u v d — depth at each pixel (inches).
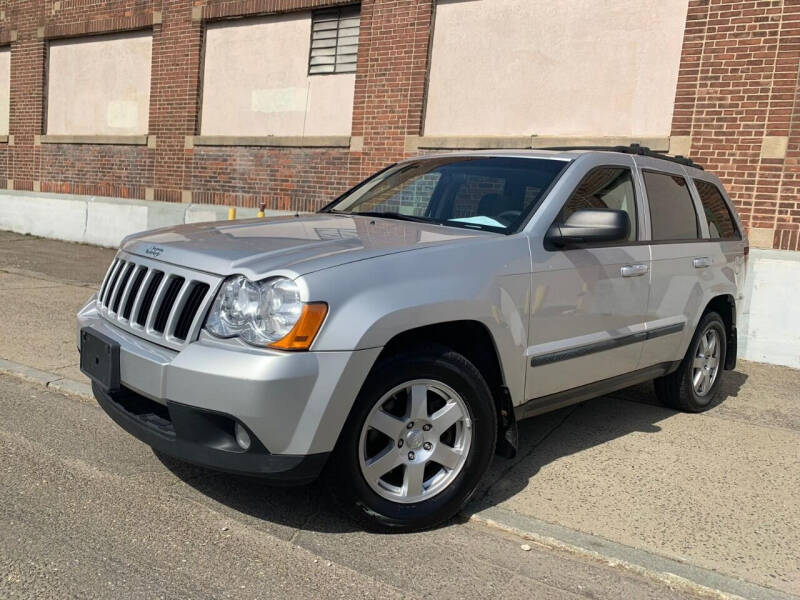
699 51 305.1
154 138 507.5
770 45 289.4
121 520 128.3
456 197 166.2
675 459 175.8
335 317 115.3
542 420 202.8
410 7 383.6
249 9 452.4
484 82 367.6
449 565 120.6
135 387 124.5
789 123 287.3
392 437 126.3
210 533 125.7
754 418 214.1
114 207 529.7
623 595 115.4
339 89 425.4
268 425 112.0
